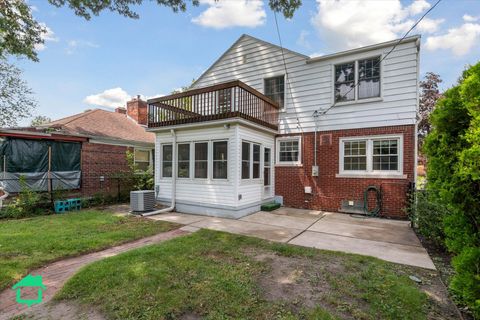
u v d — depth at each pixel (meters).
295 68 9.17
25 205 7.62
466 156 2.20
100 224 6.32
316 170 8.58
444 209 4.22
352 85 8.22
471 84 2.27
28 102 13.57
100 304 2.59
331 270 3.53
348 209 8.02
